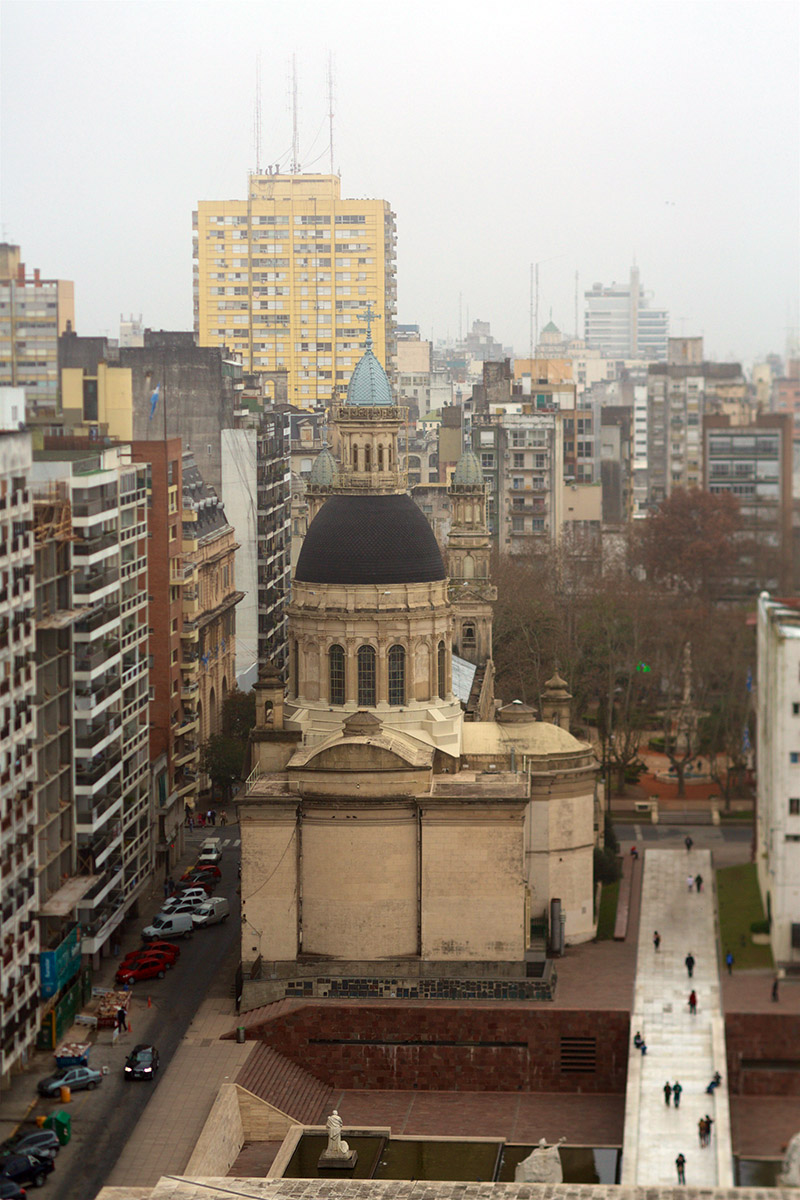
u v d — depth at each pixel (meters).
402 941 151.62
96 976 159.25
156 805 185.12
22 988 133.38
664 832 199.38
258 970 151.12
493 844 150.12
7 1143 124.38
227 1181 95.25
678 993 147.38
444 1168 127.25
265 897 151.62
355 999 148.50
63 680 150.38
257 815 151.00
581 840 164.88
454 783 154.88
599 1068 144.12
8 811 130.50
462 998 148.00
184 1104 132.00
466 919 150.88
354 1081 145.88
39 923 142.62
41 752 145.75
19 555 133.25
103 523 156.38
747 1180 116.12
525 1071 144.75
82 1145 125.50
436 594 163.75
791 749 145.50
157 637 192.50
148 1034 145.25
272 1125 133.75
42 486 150.50
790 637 145.12
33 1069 137.88
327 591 162.12
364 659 162.38
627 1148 121.06
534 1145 132.12
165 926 168.75
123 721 164.50
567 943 163.75
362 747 150.88
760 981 146.75
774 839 148.75
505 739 166.50
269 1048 145.25
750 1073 135.12
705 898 173.88
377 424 163.00
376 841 151.00
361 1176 125.69
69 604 149.62
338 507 164.50
